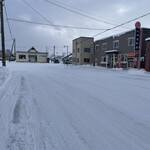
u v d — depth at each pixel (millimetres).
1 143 2248
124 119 3246
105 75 12930
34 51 54750
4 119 3066
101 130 2732
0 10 12727
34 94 5219
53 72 14586
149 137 2514
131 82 8812
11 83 7148
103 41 30609
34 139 2391
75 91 5973
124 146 2238
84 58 37625
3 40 13305
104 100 4723
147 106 4164
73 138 2449
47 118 3213
